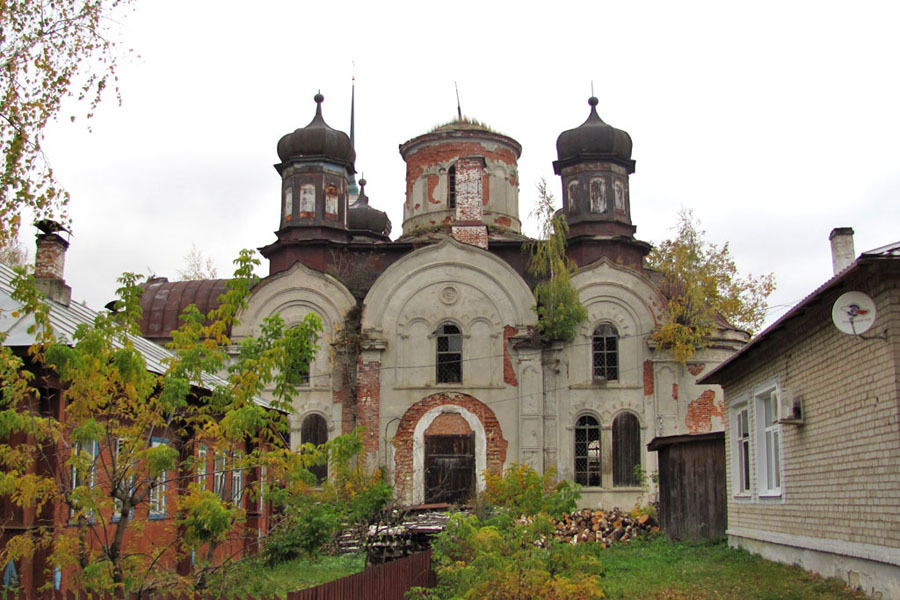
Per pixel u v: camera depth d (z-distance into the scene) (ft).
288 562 58.08
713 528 75.56
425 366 110.93
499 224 128.77
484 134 129.59
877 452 43.52
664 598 48.80
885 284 42.14
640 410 109.60
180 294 122.72
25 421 37.17
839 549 48.19
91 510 41.27
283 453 43.57
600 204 117.91
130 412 41.81
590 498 107.24
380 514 66.08
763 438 62.85
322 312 114.21
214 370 43.14
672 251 127.54
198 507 38.86
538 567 39.17
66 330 52.34
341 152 120.88
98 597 33.94
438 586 46.85
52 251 65.82
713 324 110.22
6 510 47.57
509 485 51.83
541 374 109.50
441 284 112.78
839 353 47.85
